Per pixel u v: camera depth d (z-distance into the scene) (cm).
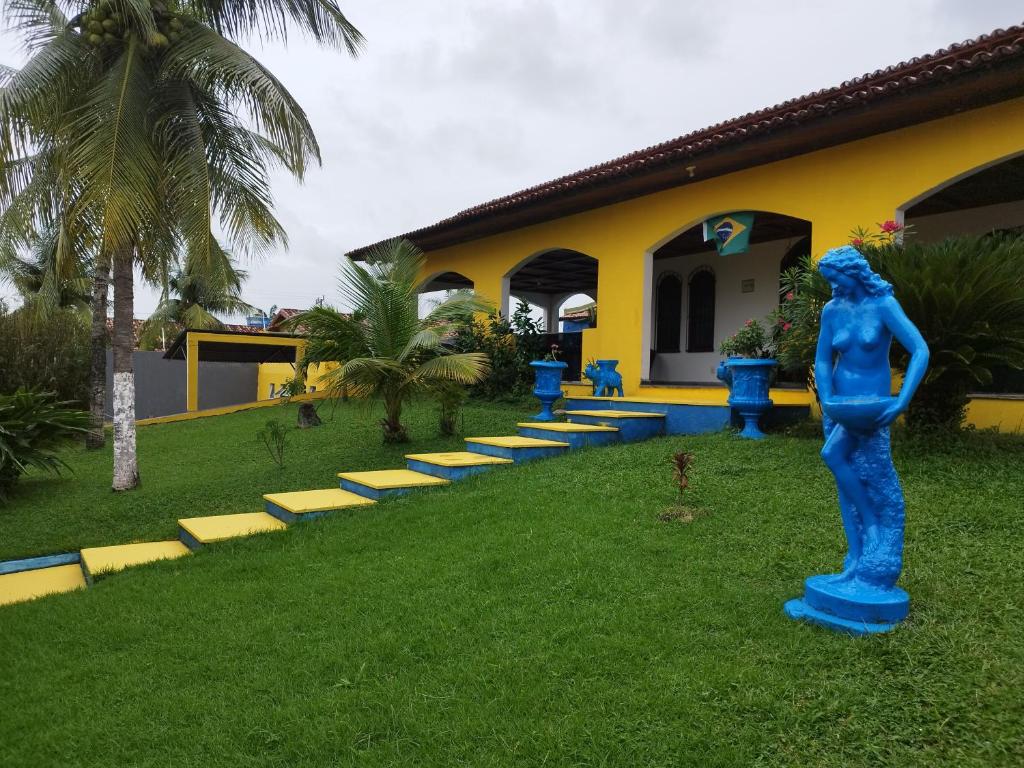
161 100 952
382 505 661
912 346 317
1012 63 638
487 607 406
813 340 688
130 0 830
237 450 1162
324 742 285
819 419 827
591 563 457
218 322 2839
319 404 1577
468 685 321
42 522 812
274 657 368
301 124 999
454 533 552
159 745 295
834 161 858
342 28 1017
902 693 286
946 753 251
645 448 768
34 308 2117
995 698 275
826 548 449
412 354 974
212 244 1038
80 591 509
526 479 692
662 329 1550
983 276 566
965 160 736
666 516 532
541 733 279
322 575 487
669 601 389
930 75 679
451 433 1070
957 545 427
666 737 271
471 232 1437
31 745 299
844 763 251
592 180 1049
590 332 1211
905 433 646
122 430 952
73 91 924
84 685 353
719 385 1002
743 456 680
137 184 859
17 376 2191
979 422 741
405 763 269
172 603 457
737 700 290
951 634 324
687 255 1492
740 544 471
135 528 749
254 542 581
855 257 338
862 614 337
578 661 333
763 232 1270
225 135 1038
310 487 837
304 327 1005
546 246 1309
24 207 939
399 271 1030
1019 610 342
